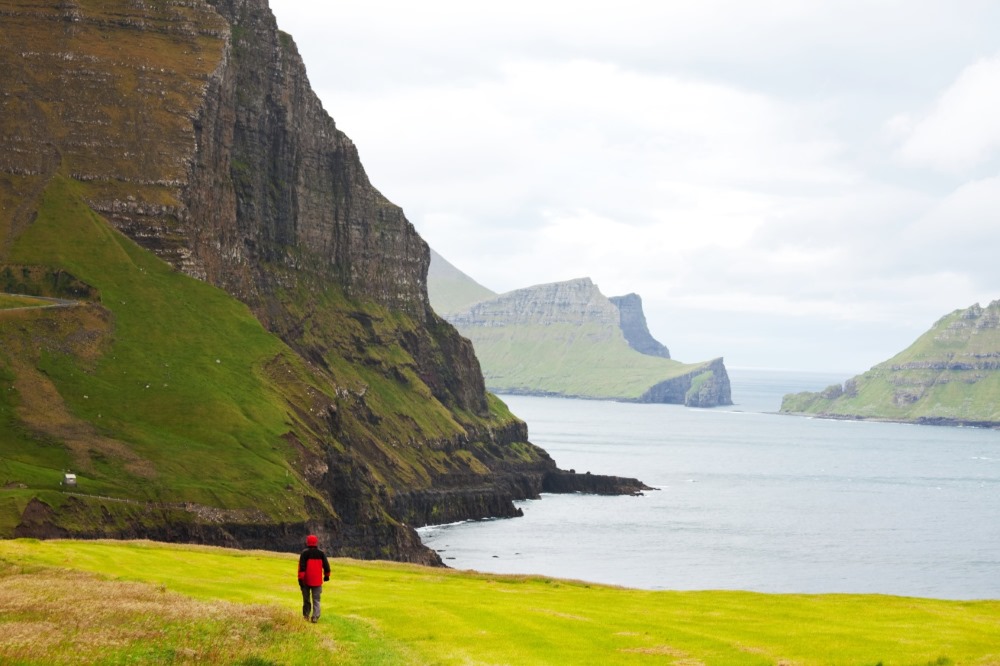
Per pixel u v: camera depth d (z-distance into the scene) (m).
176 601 56.19
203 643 47.69
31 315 188.88
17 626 48.03
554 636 57.06
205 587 69.31
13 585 61.25
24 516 133.00
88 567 76.94
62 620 49.88
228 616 52.00
